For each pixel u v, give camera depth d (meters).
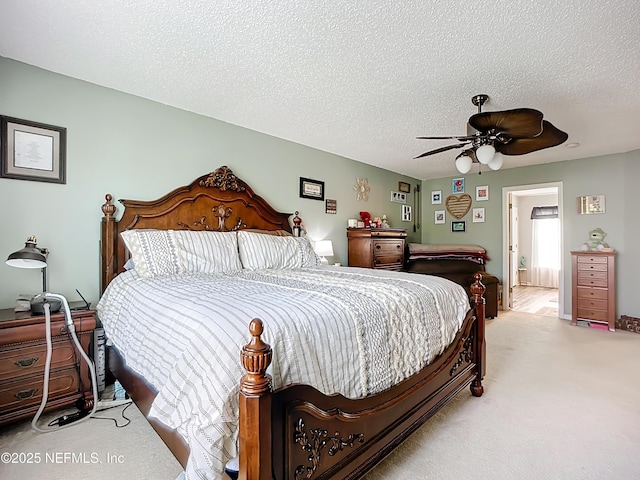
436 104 2.85
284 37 1.92
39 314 2.00
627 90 2.54
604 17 1.70
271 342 1.14
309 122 3.31
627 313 4.28
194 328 1.25
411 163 5.00
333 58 2.14
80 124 2.47
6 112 2.19
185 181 3.02
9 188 2.20
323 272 2.64
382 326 1.56
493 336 3.89
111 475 1.53
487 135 2.46
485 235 5.58
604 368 2.87
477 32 1.84
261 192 3.62
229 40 1.95
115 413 2.09
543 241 8.15
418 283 2.08
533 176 5.09
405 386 1.65
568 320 4.71
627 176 4.30
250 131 3.52
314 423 1.20
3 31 1.88
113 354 2.22
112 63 2.24
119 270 2.58
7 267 2.20
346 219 4.65
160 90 2.64
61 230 2.40
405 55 2.09
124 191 2.68
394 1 1.61
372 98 2.75
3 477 1.51
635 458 1.67
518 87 2.51
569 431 1.91
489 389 2.46
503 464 1.62
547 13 1.67
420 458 1.67
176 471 1.56
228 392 1.05
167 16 1.74
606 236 4.45
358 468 1.38
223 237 2.81
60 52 2.11
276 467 1.07
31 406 1.92
